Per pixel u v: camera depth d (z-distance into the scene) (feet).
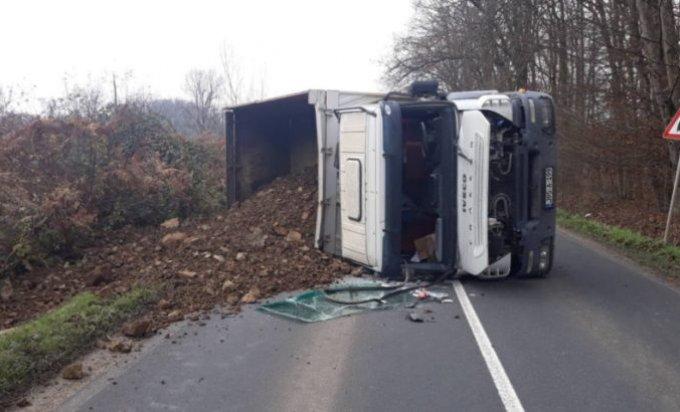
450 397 16.67
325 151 32.58
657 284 29.81
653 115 51.21
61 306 25.82
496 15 92.63
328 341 21.33
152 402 16.61
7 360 18.04
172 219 39.29
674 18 46.37
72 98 47.65
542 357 19.66
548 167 29.25
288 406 16.26
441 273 29.25
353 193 29.99
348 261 31.60
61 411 16.15
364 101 33.63
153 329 22.48
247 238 33.58
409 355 19.90
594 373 18.31
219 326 23.12
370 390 17.20
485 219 27.68
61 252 33.40
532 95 29.14
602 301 26.45
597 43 54.49
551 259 30.14
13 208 31.12
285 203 38.37
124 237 36.94
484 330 22.40
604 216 57.36
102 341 21.33
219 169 53.01
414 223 30.76
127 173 38.60
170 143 48.08
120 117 45.32
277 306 25.44
